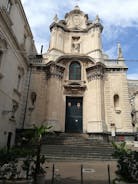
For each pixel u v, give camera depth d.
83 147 18.84
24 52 22.12
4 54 17.98
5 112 18.39
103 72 26.41
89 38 29.25
